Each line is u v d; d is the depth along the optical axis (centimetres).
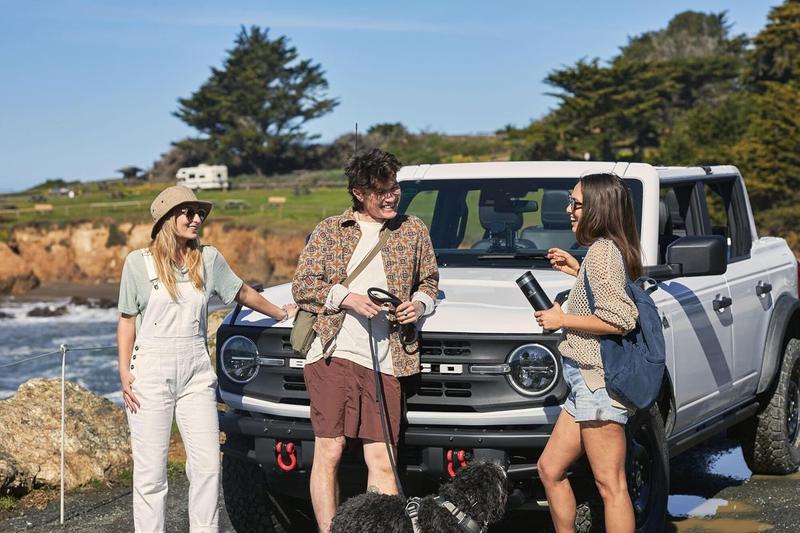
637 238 482
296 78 13525
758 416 756
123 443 823
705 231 705
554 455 483
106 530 664
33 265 7531
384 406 509
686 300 621
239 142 12950
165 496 543
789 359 769
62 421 692
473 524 410
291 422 539
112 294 7188
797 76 6681
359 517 402
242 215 7631
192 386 539
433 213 677
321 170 12950
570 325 460
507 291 564
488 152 10556
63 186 12800
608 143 9131
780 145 5684
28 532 664
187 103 13288
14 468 748
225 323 571
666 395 588
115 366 2816
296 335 525
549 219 645
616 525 471
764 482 753
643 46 13588
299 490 558
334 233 530
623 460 474
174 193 527
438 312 530
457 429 513
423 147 10988
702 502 695
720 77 10869
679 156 6738
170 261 530
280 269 6844
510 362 511
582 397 468
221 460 658
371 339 510
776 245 820
